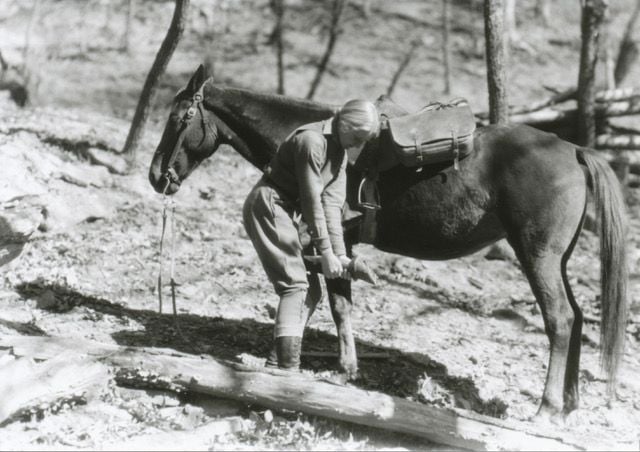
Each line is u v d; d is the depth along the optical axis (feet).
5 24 59.57
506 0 67.36
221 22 67.56
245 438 17.07
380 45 66.59
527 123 36.78
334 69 60.49
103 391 17.99
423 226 19.63
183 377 18.11
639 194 39.01
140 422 17.46
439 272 29.12
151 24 66.54
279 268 18.51
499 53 29.45
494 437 17.24
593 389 21.84
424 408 17.48
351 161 19.44
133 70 56.80
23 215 24.63
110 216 29.96
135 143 34.06
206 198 33.60
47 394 17.21
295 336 18.56
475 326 25.44
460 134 18.84
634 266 30.71
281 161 18.31
